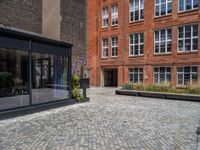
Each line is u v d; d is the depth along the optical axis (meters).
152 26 28.78
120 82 32.16
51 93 14.49
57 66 14.83
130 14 31.30
